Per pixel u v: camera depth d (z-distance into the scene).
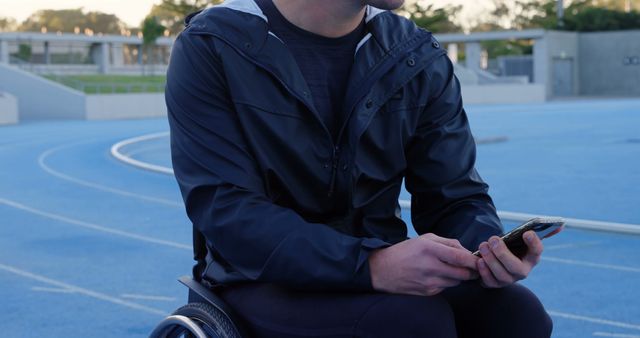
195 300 2.15
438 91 2.19
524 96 43.94
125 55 73.19
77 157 17.11
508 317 1.93
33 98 36.31
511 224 8.00
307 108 2.02
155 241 7.84
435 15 63.84
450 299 2.00
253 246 1.89
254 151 2.01
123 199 10.75
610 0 79.31
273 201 2.07
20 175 14.03
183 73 2.05
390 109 2.11
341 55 2.11
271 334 1.92
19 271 6.64
